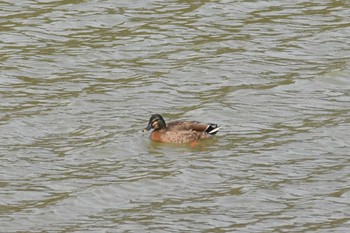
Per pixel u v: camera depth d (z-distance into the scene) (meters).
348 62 37.88
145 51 39.19
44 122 33.09
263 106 34.34
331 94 35.44
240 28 41.25
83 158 30.55
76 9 43.00
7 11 42.84
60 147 31.30
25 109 34.16
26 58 38.53
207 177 29.25
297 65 37.88
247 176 29.25
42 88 36.00
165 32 40.84
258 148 31.09
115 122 33.16
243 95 35.25
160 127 31.91
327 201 27.70
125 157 30.69
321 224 26.52
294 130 32.38
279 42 39.94
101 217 27.14
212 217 26.95
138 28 41.22
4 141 31.66
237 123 33.12
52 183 28.95
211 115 33.66
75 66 37.94
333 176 29.12
